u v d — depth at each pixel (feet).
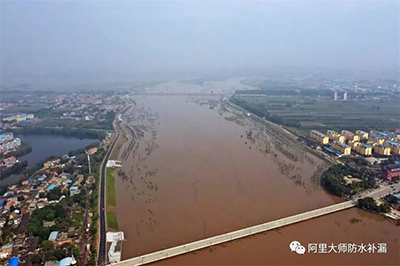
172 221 545.44
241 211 573.33
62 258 457.27
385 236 490.08
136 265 428.56
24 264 448.65
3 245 502.38
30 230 523.70
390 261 426.92
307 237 488.02
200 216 559.38
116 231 519.19
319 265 419.54
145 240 491.31
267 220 539.29
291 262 427.74
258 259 435.53
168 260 440.45
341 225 524.11
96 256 456.86
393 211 563.48
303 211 570.46
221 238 481.87
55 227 540.11
